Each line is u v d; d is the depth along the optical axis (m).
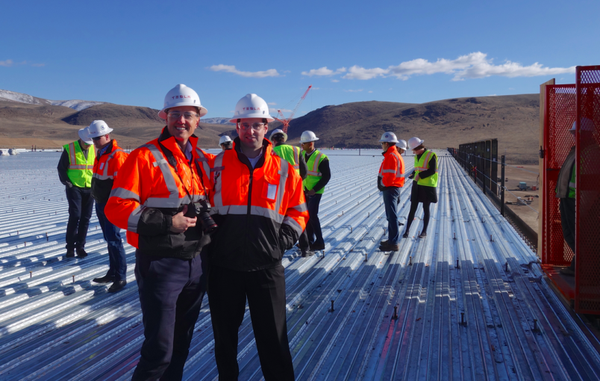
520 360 2.78
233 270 2.36
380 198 11.37
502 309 3.62
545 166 4.53
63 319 3.61
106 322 3.63
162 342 2.17
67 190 5.57
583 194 3.23
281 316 2.44
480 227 7.31
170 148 2.32
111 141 3.93
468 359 2.82
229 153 2.46
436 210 9.25
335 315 3.62
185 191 2.31
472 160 17.16
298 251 5.78
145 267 2.21
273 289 2.40
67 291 4.33
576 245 3.26
